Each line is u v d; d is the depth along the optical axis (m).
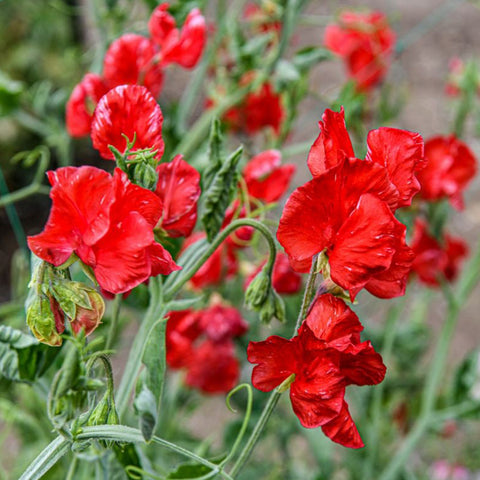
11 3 2.06
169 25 0.62
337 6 2.35
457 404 0.85
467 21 2.58
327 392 0.50
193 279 0.69
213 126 0.57
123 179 0.48
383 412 1.04
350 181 0.49
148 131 0.52
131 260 0.48
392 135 0.50
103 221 0.48
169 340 0.70
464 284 0.83
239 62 0.82
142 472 0.54
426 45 2.45
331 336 0.50
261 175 0.62
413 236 0.78
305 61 0.82
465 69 0.94
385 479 0.85
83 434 0.50
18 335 0.57
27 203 1.90
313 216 0.49
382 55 0.94
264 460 0.97
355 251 0.49
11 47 2.06
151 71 0.62
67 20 1.88
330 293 0.51
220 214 0.56
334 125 0.50
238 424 0.90
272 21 0.81
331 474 0.91
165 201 0.54
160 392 0.50
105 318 0.72
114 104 0.52
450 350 1.59
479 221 1.80
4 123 1.90
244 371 0.89
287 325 0.86
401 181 0.50
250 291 0.55
